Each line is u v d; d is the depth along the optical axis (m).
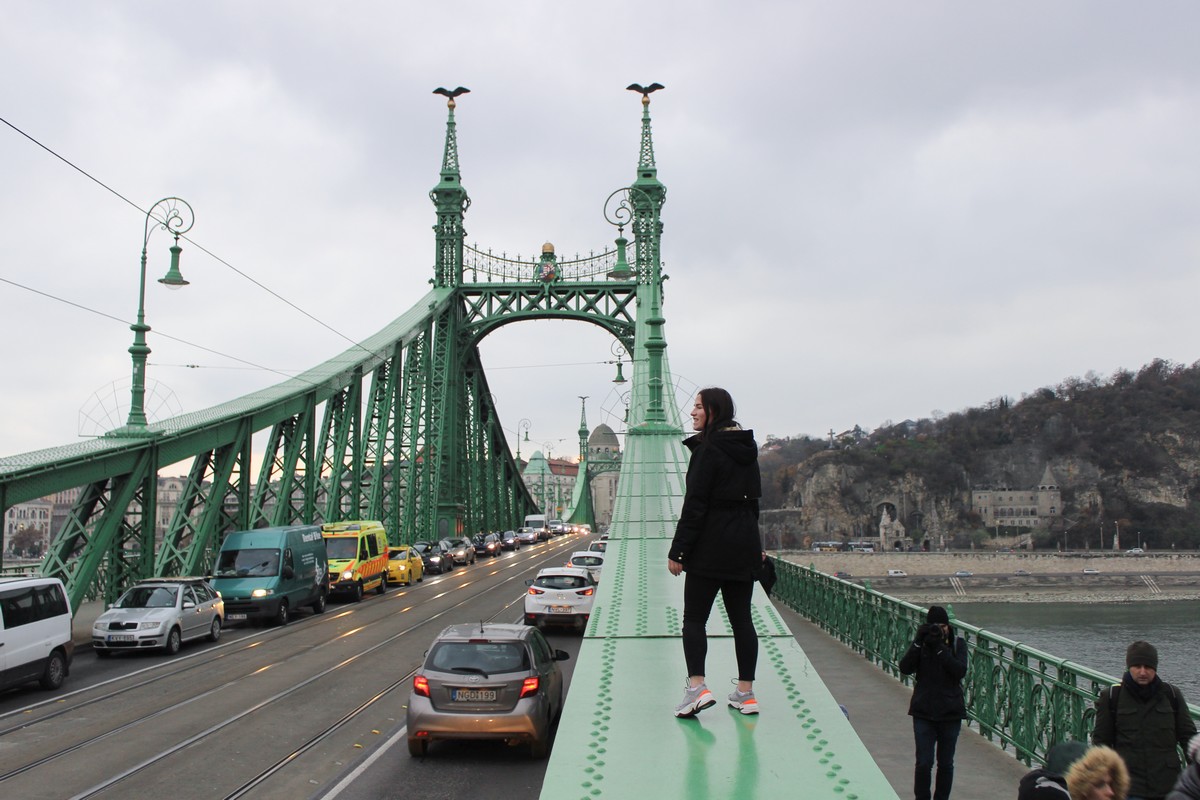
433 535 54.50
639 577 10.59
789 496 186.38
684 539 4.97
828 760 4.11
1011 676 10.63
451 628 13.20
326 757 12.27
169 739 13.16
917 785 8.41
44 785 10.92
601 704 4.98
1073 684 8.88
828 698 5.06
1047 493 160.25
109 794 10.61
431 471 55.03
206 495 28.19
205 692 16.66
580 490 129.62
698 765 4.06
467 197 59.50
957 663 8.39
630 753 4.22
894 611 15.60
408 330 48.84
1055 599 100.69
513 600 33.03
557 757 4.18
